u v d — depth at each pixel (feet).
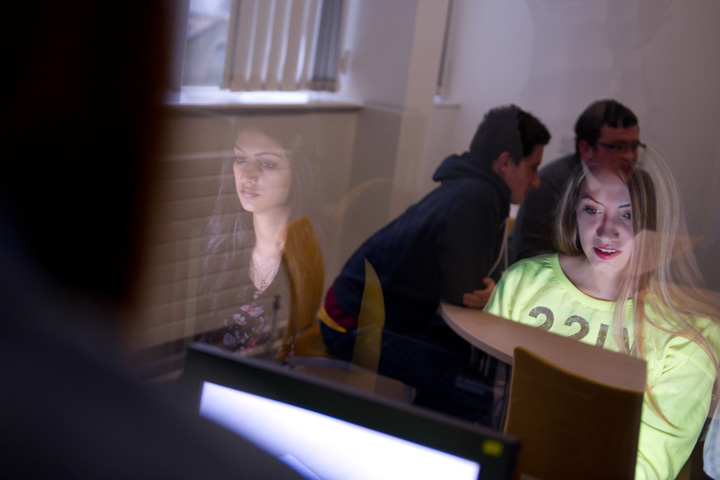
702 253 3.72
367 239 4.75
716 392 3.59
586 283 3.92
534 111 4.34
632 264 3.80
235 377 1.63
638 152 3.90
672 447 3.42
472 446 1.52
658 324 3.70
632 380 3.51
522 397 3.08
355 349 4.42
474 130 4.67
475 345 3.99
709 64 3.75
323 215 5.02
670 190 3.79
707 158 3.68
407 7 4.84
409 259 4.41
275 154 4.40
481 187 4.28
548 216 4.10
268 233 4.35
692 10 3.72
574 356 3.74
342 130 5.31
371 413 1.59
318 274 4.54
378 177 5.10
